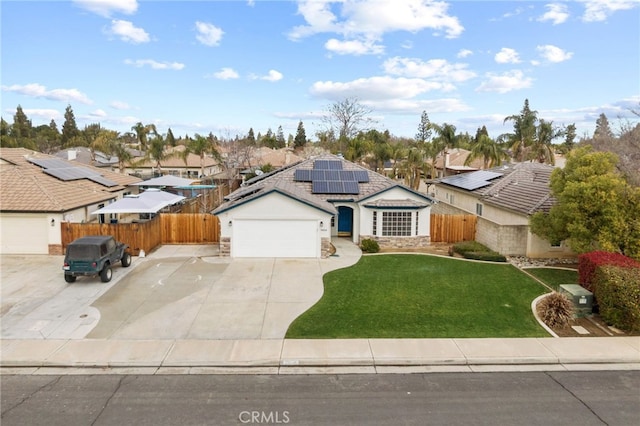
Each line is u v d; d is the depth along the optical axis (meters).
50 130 109.56
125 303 15.02
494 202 26.00
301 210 21.34
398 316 13.95
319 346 11.74
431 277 18.27
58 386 9.83
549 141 46.91
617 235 16.44
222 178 52.09
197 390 9.65
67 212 22.61
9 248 21.81
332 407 8.97
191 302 15.14
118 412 8.74
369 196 24.66
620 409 8.97
